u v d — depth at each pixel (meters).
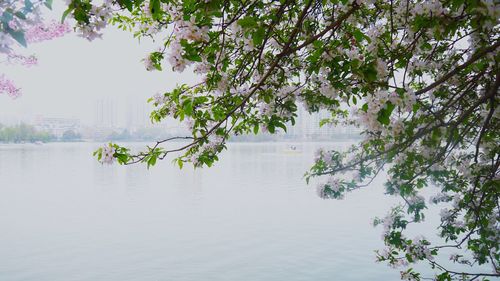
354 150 4.61
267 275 12.97
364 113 2.82
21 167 56.50
